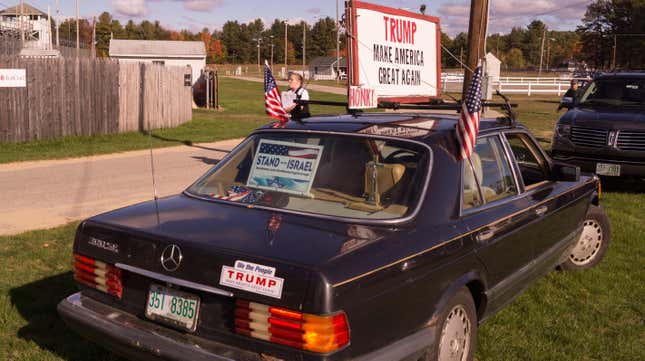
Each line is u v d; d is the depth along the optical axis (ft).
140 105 60.90
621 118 33.24
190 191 13.47
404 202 11.69
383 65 23.95
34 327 14.88
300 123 14.29
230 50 600.39
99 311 11.42
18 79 48.93
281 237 10.49
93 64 54.90
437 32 27.22
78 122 54.24
